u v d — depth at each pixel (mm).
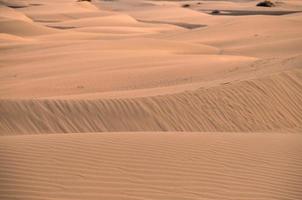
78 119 14141
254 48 39188
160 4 121438
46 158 7883
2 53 38656
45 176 7137
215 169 8000
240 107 15680
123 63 30516
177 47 41156
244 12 96438
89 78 25547
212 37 47812
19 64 32875
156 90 18297
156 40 42688
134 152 8516
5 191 6508
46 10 89062
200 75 24719
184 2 139625
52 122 13891
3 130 13203
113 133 10094
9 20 57062
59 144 8711
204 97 15758
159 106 14992
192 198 6730
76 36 53312
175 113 14828
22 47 41312
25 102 14477
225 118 15117
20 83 24812
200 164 8180
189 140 9648
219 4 119938
